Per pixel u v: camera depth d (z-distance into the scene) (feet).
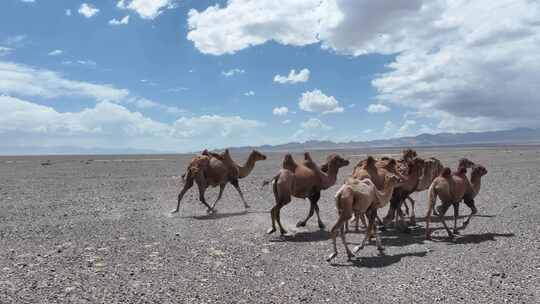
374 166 42.78
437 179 40.34
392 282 28.60
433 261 33.04
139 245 38.37
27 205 61.62
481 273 29.63
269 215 53.52
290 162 43.80
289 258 34.68
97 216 52.90
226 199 67.72
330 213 54.70
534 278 28.35
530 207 53.88
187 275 30.04
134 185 87.81
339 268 32.04
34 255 34.86
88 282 28.19
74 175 114.83
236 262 33.40
